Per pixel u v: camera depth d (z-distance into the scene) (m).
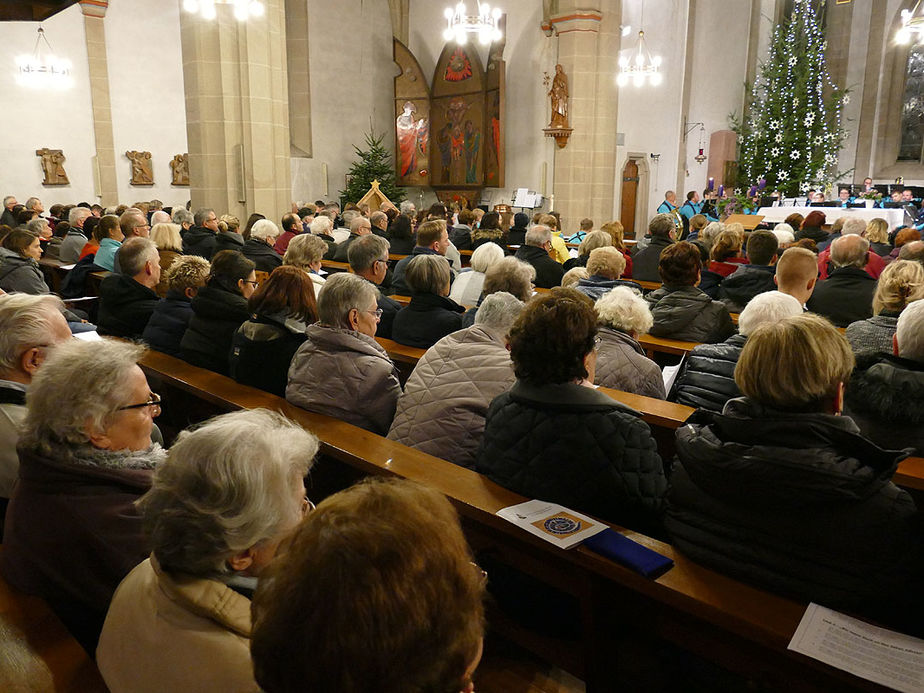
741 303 5.27
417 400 2.82
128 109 15.18
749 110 20.12
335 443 2.65
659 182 19.02
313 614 0.76
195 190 11.10
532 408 2.15
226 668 1.21
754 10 19.95
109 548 1.70
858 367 2.54
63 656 1.50
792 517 1.64
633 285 5.26
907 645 1.48
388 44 18.16
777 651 1.70
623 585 1.93
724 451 1.69
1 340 2.44
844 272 4.96
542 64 16.22
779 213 14.79
